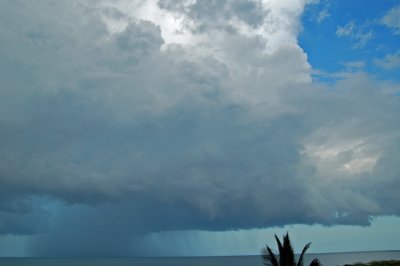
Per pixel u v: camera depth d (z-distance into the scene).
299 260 26.14
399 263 73.31
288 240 25.88
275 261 25.80
